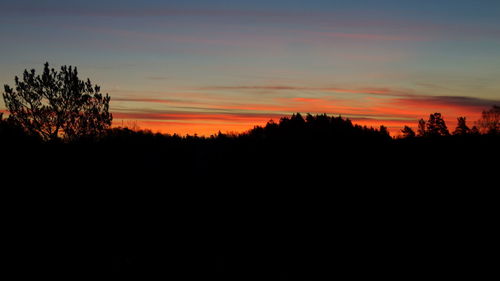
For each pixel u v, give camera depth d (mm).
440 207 29875
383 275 17906
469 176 37500
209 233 25641
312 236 24734
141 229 25719
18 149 32344
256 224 28188
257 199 36281
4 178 29641
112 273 17156
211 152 64125
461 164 41594
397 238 23578
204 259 19922
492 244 21812
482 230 24328
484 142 49062
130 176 41062
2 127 33062
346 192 35844
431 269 18484
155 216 29906
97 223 25906
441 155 45562
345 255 20797
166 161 56656
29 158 32281
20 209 25844
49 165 32500
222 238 24422
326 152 47969
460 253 20578
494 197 31375
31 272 16828
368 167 42875
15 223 23438
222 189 41312
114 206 31016
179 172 50875
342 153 47656
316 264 19422
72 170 33375
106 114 36344
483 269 18359
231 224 28312
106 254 19812
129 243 22188
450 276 17625
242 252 21422
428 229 25031
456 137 53562
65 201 29016
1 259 18016
